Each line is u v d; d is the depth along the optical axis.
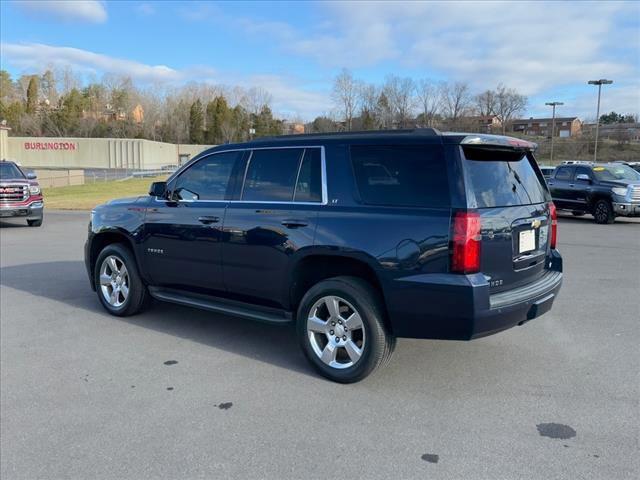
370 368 4.29
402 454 3.33
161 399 4.18
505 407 3.96
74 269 9.46
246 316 5.09
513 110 77.69
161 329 5.97
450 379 4.50
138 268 6.15
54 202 26.47
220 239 5.14
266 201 4.89
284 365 4.88
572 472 3.11
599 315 6.33
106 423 3.80
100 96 113.50
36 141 67.69
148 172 58.38
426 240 3.92
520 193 4.50
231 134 102.38
